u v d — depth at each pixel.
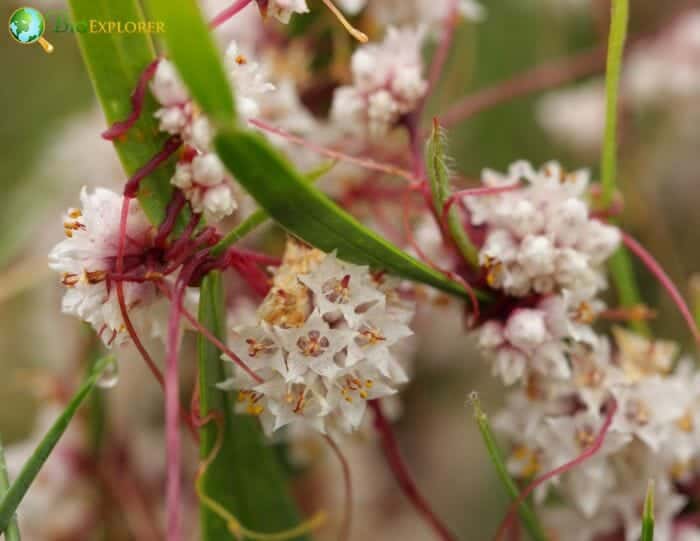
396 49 0.15
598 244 0.15
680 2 0.19
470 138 0.20
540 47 0.20
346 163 0.16
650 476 0.15
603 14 0.19
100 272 0.14
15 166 0.20
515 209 0.14
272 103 0.16
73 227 0.14
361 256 0.14
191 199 0.14
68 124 0.19
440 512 0.20
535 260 0.14
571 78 0.19
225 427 0.14
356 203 0.16
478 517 0.20
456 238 0.14
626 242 0.15
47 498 0.17
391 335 0.14
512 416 0.15
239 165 0.13
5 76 0.20
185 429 0.17
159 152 0.14
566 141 0.19
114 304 0.14
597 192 0.15
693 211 0.21
